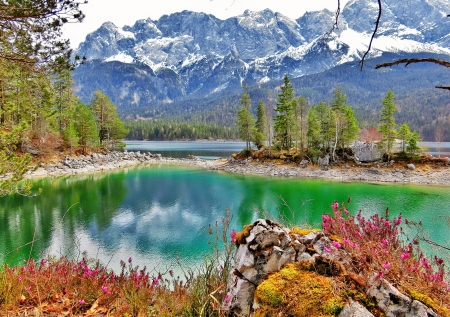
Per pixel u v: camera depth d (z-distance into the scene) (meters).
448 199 23.61
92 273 3.91
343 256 2.39
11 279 3.51
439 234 12.06
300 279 2.23
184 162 53.06
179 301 3.21
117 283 3.88
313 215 17.33
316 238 2.69
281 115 50.09
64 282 3.81
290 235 2.79
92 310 3.25
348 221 3.16
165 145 119.56
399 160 40.12
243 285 2.56
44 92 6.32
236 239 3.00
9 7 4.22
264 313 2.11
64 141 44.44
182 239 14.09
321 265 2.33
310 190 27.83
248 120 53.75
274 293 2.17
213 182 32.59
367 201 22.78
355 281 2.17
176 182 32.41
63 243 13.41
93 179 33.53
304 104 47.41
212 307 2.64
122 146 58.66
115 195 24.89
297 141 50.97
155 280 3.94
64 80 41.28
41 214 18.34
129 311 3.18
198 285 3.07
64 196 24.06
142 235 14.77
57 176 34.97
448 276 2.87
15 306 3.16
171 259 11.55
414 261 2.58
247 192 26.67
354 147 42.50
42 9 4.41
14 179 5.76
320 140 45.56
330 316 1.93
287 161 44.88
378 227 3.14
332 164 42.06
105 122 55.94
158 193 25.98
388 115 40.56
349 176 36.62
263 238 2.69
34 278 3.62
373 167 39.19
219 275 3.48
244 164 46.44
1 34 4.64
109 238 14.27
